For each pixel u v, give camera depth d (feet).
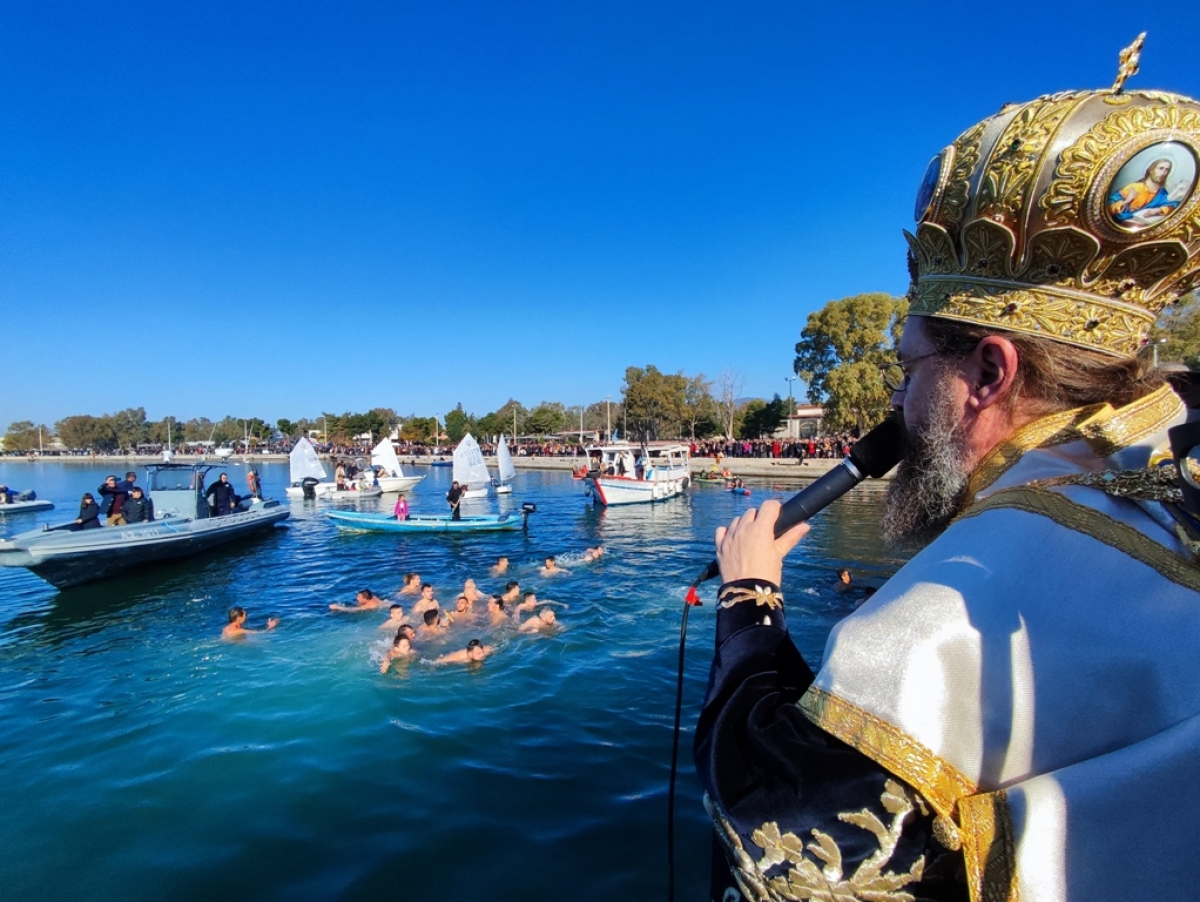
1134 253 2.79
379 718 26.45
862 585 47.09
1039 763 2.28
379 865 17.10
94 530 56.75
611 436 253.85
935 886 2.36
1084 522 2.55
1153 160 2.67
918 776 2.32
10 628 42.73
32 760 23.54
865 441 3.96
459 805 19.86
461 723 25.84
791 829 2.57
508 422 347.97
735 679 3.17
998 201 2.92
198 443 432.25
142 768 22.70
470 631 38.09
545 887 16.17
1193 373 3.36
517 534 80.43
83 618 44.80
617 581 52.13
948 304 3.26
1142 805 2.03
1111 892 2.00
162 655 35.88
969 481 3.20
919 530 3.55
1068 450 2.89
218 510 79.46
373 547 72.43
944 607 2.52
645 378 260.62
